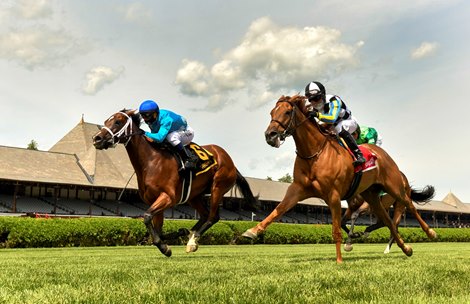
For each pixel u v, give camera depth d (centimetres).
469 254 978
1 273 511
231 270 518
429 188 978
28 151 4094
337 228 627
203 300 302
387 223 755
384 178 723
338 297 313
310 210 6025
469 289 359
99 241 1908
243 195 923
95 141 694
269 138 596
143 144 729
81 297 312
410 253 770
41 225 1761
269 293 330
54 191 4191
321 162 620
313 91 634
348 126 684
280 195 5603
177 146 734
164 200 716
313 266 561
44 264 675
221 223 2250
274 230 2492
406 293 332
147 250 1356
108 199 4538
